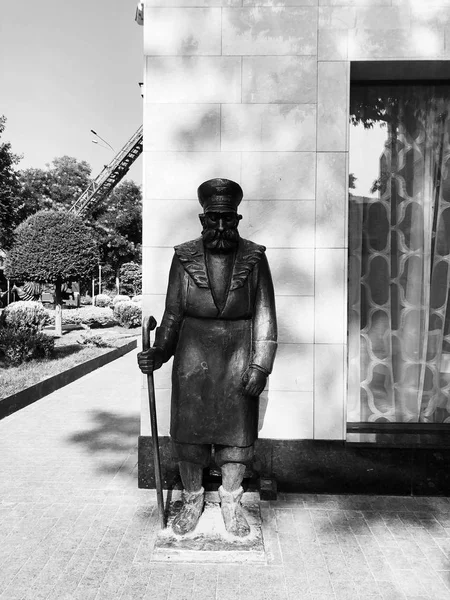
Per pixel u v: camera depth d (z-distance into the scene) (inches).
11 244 679.1
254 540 121.1
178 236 153.6
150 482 155.9
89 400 299.1
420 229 167.5
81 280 662.5
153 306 154.3
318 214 152.3
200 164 152.9
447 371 168.9
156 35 152.3
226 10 151.9
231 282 117.1
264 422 153.6
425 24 149.7
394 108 166.9
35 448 202.5
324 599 103.2
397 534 129.6
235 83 152.1
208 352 118.4
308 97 151.7
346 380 153.7
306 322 152.8
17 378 325.4
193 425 118.8
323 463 153.0
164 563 115.2
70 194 1619.1
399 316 168.6
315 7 151.2
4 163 636.7
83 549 121.1
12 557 117.6
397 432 159.6
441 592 105.8
